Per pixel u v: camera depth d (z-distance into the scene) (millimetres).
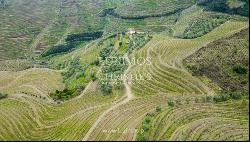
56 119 191000
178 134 147250
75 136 163250
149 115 167875
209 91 185125
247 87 179750
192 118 160750
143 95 198500
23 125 189625
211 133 147250
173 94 190750
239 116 161000
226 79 189000
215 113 163875
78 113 189750
